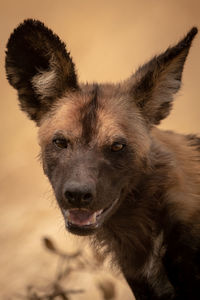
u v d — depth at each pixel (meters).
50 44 17.47
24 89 18.02
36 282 25.39
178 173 17.22
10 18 47.84
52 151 16.78
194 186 17.38
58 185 16.23
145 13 48.50
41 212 29.91
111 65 44.50
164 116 17.86
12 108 42.53
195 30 17.06
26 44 17.64
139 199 17.22
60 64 17.64
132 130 16.92
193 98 42.97
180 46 17.19
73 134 16.50
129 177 16.86
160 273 17.52
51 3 49.03
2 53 44.75
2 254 27.31
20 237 28.31
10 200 33.78
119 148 16.56
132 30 47.16
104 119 16.70
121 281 23.66
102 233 18.02
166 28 47.28
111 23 47.78
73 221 15.91
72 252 23.19
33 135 40.12
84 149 16.33
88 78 43.59
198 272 17.03
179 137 18.53
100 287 20.97
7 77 17.84
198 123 40.94
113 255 18.36
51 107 17.80
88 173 15.82
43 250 26.92
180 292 17.36
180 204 16.95
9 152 39.12
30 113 18.12
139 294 18.12
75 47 45.94
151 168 17.11
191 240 16.94
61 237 26.69
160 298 17.72
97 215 16.30
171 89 17.70
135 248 17.67
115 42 46.12
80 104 17.16
